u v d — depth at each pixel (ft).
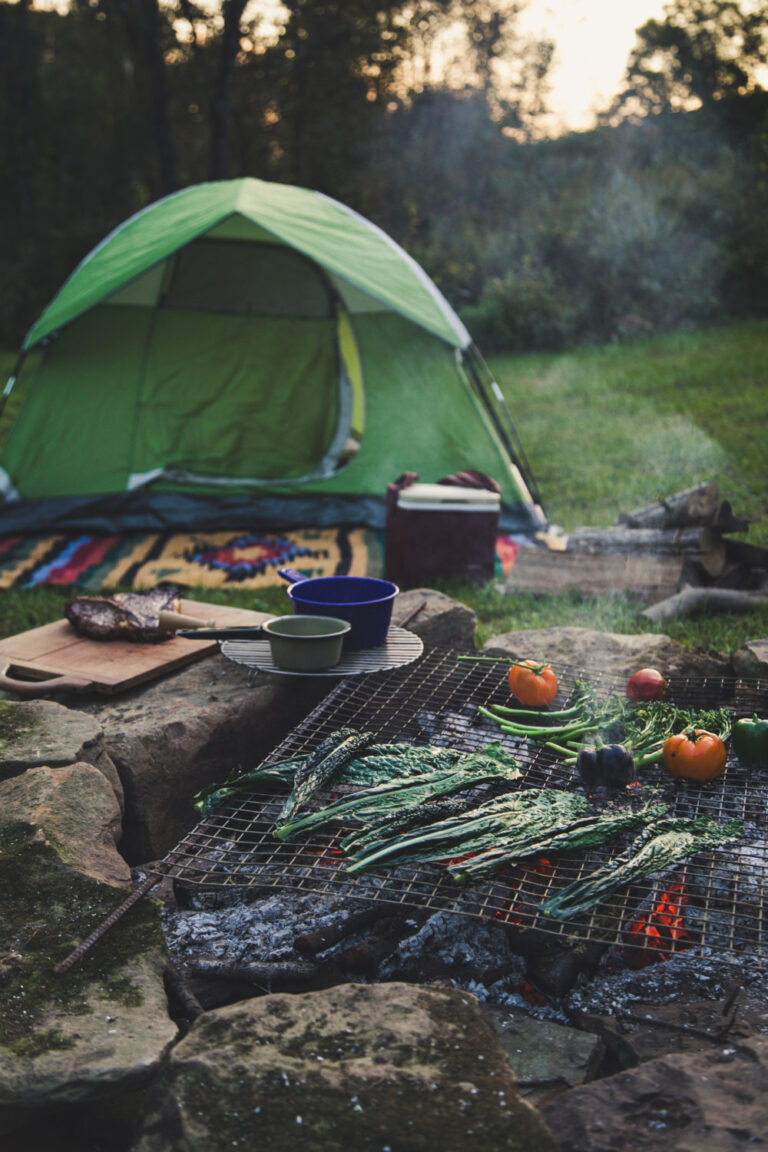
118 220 88.63
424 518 22.00
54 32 107.96
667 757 10.61
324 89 83.92
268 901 9.73
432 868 9.29
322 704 11.89
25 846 9.13
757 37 108.17
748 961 8.65
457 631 15.87
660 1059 7.34
